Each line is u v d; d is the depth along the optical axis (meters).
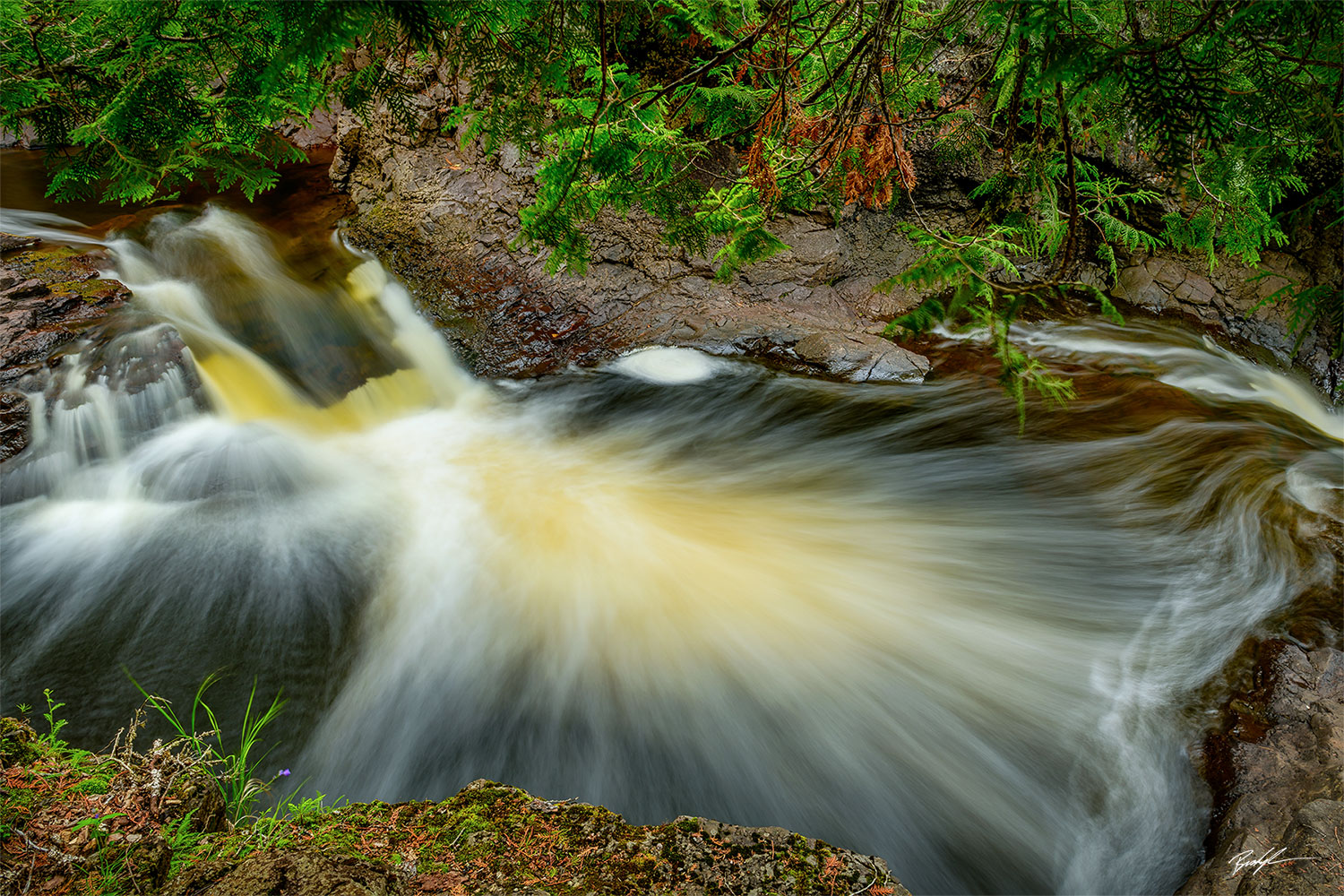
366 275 8.98
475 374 8.04
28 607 5.10
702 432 7.13
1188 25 1.86
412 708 4.51
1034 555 5.44
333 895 1.77
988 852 3.66
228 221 9.35
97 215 9.29
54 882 2.05
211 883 1.84
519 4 1.87
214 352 7.38
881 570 5.42
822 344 7.79
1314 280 7.74
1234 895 2.96
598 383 7.76
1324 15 1.50
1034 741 4.10
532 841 2.40
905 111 2.82
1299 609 4.33
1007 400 7.13
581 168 2.02
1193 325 8.08
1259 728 3.74
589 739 4.29
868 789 3.98
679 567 5.51
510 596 5.32
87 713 4.40
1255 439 6.07
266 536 5.79
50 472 6.09
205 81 1.84
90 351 6.76
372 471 6.70
